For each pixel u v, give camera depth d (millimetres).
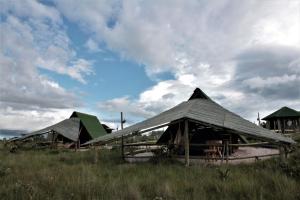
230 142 18156
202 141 18719
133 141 33875
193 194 7137
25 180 8836
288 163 10969
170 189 7426
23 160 15695
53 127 32719
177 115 15023
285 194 6785
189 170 11352
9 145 28438
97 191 7215
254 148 24078
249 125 16188
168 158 15453
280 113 43312
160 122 15078
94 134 39906
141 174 10539
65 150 27828
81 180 8398
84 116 41750
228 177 9109
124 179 9102
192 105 17109
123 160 16719
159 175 10242
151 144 20875
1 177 9523
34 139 31734
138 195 6891
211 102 19641
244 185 7754
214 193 7441
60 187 7707
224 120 15320
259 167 11461
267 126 45531
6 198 6660
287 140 14852
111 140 16031
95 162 15445
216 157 15023
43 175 9648
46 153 23766
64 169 11773
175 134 21047
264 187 7691
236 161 14992
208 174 10094
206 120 14062
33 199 6566
